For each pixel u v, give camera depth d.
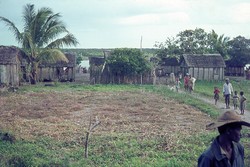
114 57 44.22
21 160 11.20
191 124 18.27
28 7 41.50
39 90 34.59
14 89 33.91
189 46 63.03
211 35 64.50
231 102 27.81
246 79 57.16
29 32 41.50
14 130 15.94
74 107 23.25
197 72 52.75
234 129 3.82
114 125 17.69
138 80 45.00
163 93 32.75
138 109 23.08
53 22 42.47
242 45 64.56
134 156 12.05
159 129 16.72
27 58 43.44
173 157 11.84
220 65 53.03
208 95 32.34
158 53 64.12
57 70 47.91
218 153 3.77
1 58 39.94
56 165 10.88
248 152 12.09
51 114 20.94
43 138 14.41
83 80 50.94
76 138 14.45
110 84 42.97
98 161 11.42
